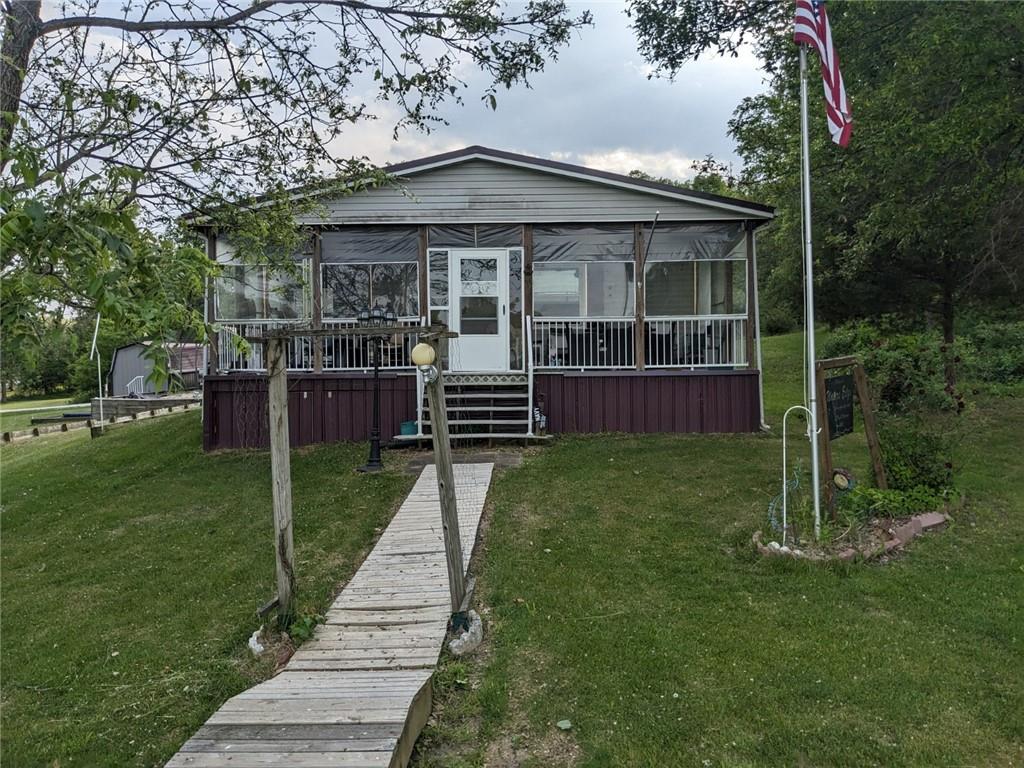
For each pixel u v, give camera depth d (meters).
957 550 5.12
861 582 4.49
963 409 6.39
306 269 10.12
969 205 7.52
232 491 7.70
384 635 4.05
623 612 4.16
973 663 3.46
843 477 5.58
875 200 9.71
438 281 10.42
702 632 3.86
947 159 7.43
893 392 6.51
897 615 4.04
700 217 10.02
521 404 10.03
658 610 4.18
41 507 7.49
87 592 5.03
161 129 5.53
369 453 9.12
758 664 3.49
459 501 6.68
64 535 6.44
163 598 4.84
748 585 4.53
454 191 10.07
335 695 3.14
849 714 3.04
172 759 2.60
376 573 5.02
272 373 4.04
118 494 7.86
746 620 4.01
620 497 6.71
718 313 10.38
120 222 2.10
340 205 9.99
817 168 10.38
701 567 4.86
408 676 3.45
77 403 26.06
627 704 3.17
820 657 3.54
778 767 2.70
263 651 3.89
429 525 6.05
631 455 8.59
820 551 4.94
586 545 5.37
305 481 7.89
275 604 4.07
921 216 7.71
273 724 2.83
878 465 6.07
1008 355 13.85
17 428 18.34
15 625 4.49
